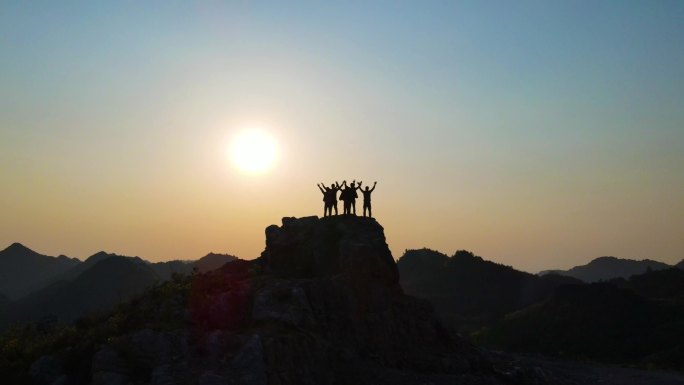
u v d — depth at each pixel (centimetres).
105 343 3119
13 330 3928
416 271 18150
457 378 3828
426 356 4166
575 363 6962
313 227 4816
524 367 4562
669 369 6625
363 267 4288
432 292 15788
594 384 5125
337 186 5050
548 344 8856
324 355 3412
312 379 3206
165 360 2922
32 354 3319
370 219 4934
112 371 2869
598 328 9025
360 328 4012
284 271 4538
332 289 4038
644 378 5738
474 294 15275
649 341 8188
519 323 10181
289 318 3491
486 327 11250
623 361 7581
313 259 4547
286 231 4850
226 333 3122
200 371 2828
